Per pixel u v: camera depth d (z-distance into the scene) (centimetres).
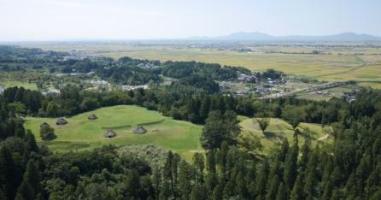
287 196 13912
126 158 16438
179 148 19275
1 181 13575
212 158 15512
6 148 13950
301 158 16338
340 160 16050
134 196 14162
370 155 16162
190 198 13712
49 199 13312
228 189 14088
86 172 15325
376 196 13162
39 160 14875
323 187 14588
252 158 17838
